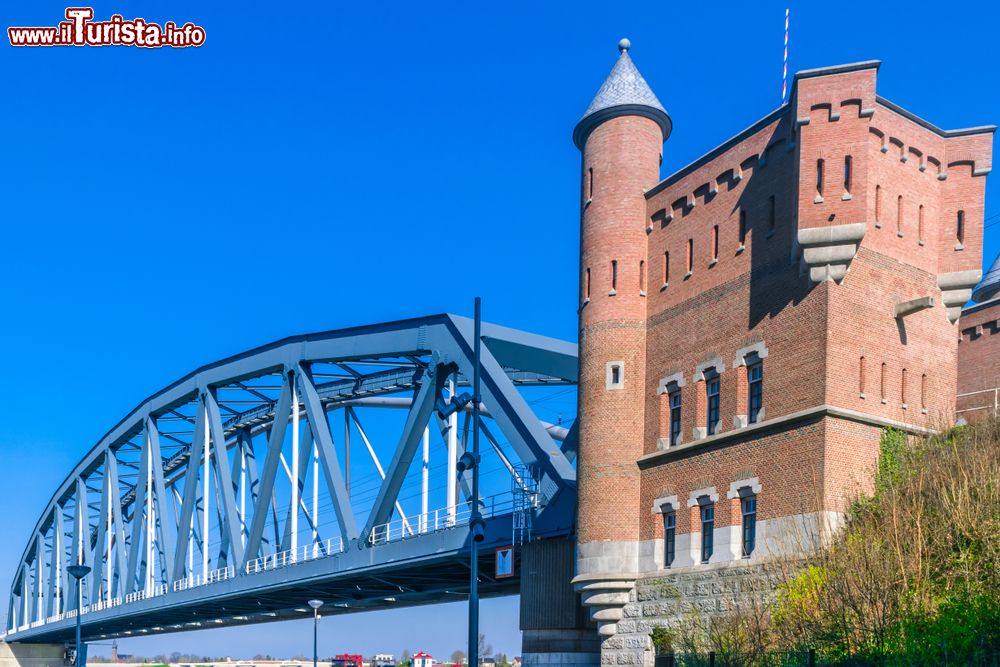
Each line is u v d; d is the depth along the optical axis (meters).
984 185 31.84
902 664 21.69
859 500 27.89
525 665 37.47
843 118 29.55
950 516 25.14
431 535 44.22
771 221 31.20
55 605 98.88
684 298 34.22
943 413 30.89
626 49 38.22
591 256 36.78
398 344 48.94
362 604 63.41
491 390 43.03
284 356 56.09
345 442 58.09
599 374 35.66
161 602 68.00
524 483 40.84
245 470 69.06
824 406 28.11
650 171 36.88
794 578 27.12
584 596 35.00
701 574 31.12
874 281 29.91
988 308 41.50
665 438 33.97
